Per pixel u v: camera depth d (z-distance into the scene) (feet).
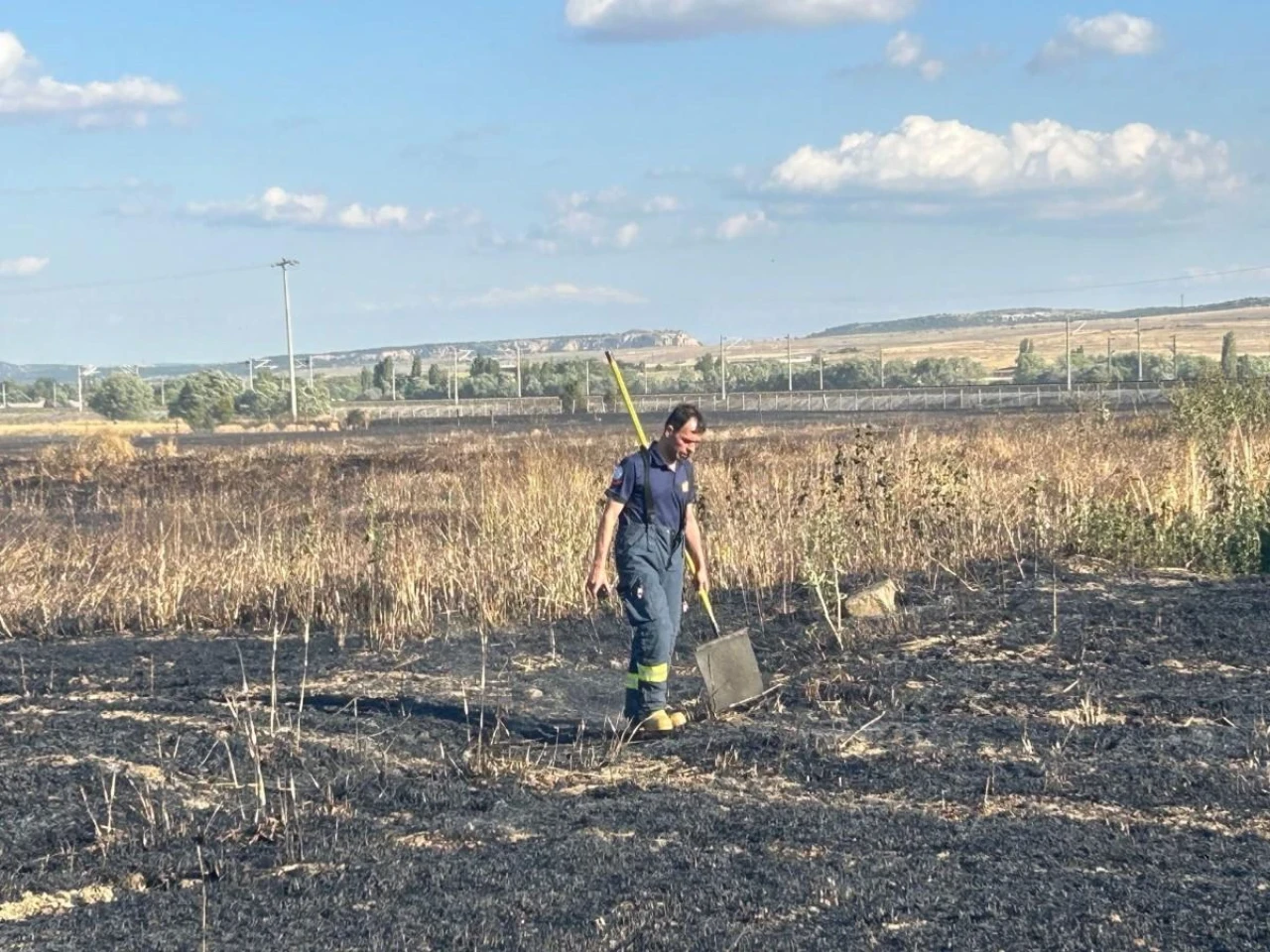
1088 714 34.14
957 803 28.89
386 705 37.01
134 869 26.68
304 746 33.19
